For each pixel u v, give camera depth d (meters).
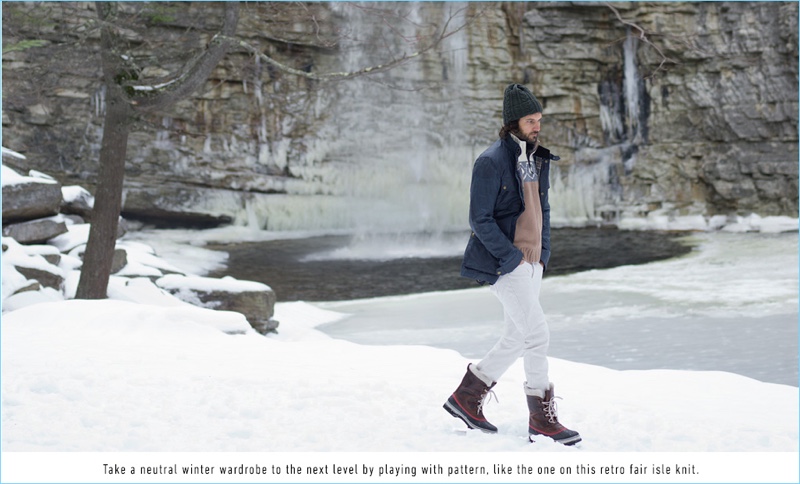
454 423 4.12
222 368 5.54
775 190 25.14
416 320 11.82
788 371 7.13
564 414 4.36
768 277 14.52
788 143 25.20
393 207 26.67
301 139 25.91
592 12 26.84
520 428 4.07
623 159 27.48
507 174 3.81
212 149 24.70
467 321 11.48
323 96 25.97
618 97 27.48
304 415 4.22
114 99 10.24
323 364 5.76
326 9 24.08
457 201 27.20
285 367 5.61
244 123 25.11
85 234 13.29
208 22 22.14
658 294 13.04
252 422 4.08
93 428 3.98
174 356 6.03
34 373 5.21
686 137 26.69
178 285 11.26
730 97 25.80
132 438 3.75
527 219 3.87
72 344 6.55
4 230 12.12
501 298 3.89
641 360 7.95
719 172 25.91
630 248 20.67
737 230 24.89
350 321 12.14
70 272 11.91
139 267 12.46
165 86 10.27
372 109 26.52
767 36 25.20
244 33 23.80
